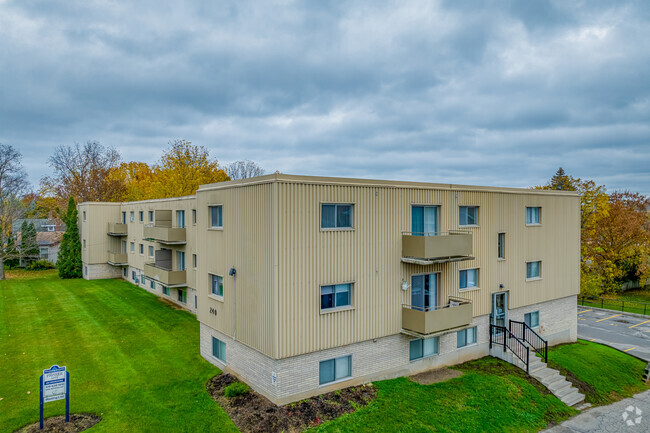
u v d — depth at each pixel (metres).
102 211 39.31
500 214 19.72
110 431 11.80
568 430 13.90
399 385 15.27
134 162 71.81
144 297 30.53
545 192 21.91
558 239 22.69
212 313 17.20
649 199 53.94
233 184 15.41
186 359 17.67
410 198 16.31
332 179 14.08
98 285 35.59
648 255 45.00
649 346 24.06
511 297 20.27
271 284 13.08
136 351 18.59
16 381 15.13
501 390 15.48
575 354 20.80
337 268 14.26
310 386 13.86
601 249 42.53
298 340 13.40
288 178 13.08
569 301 23.56
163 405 13.39
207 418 12.61
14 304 28.08
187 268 26.44
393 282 15.88
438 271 17.31
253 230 14.13
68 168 59.16
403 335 16.28
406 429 12.50
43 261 47.34
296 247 13.29
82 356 17.86
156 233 27.77
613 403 16.39
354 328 14.76
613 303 38.22
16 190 45.31
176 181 45.91
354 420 12.73
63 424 12.14
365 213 14.98
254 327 14.15
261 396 13.85
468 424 13.18
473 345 18.70
